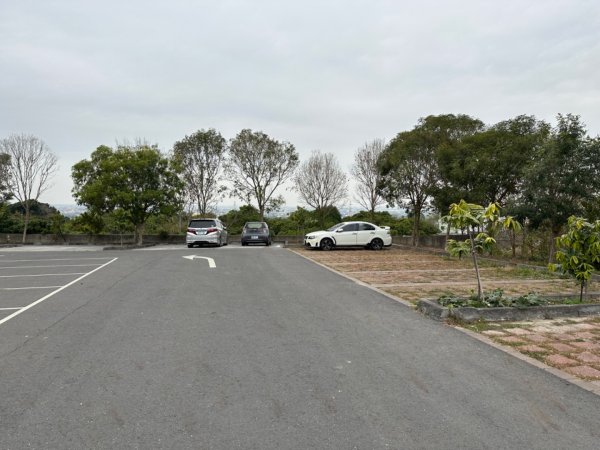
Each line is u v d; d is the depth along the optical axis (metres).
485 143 16.97
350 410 3.57
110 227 30.77
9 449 2.95
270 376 4.31
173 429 3.24
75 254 19.25
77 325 6.28
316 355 4.97
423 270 13.35
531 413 3.54
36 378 4.23
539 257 15.42
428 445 3.04
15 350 5.13
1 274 12.20
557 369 4.56
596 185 12.32
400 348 5.26
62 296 8.59
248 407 3.62
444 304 7.02
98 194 25.70
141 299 8.23
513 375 4.38
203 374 4.36
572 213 12.56
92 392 3.90
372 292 9.21
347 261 16.11
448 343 5.49
